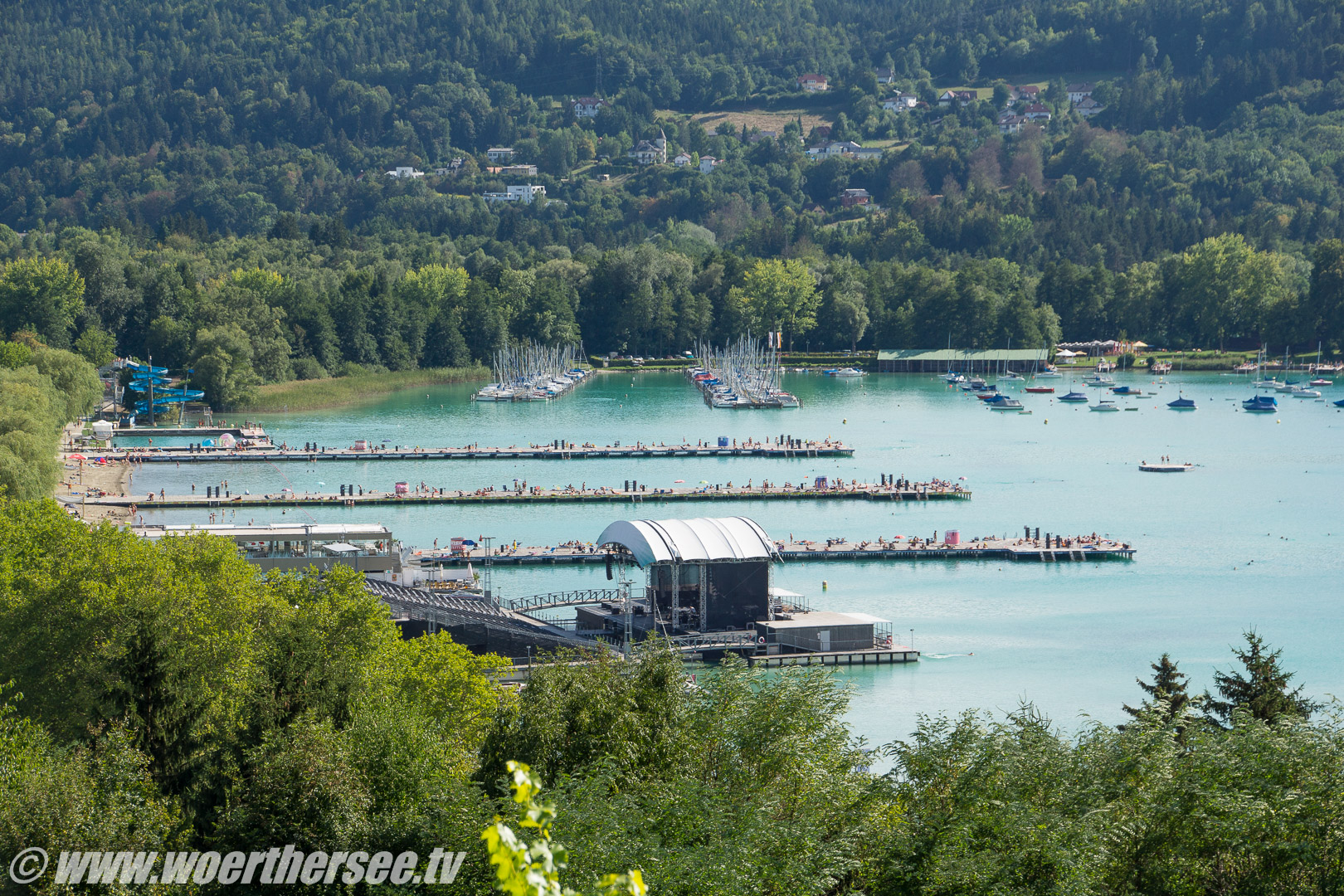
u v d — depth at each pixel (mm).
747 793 78250
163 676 79000
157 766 76688
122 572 110562
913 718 141000
